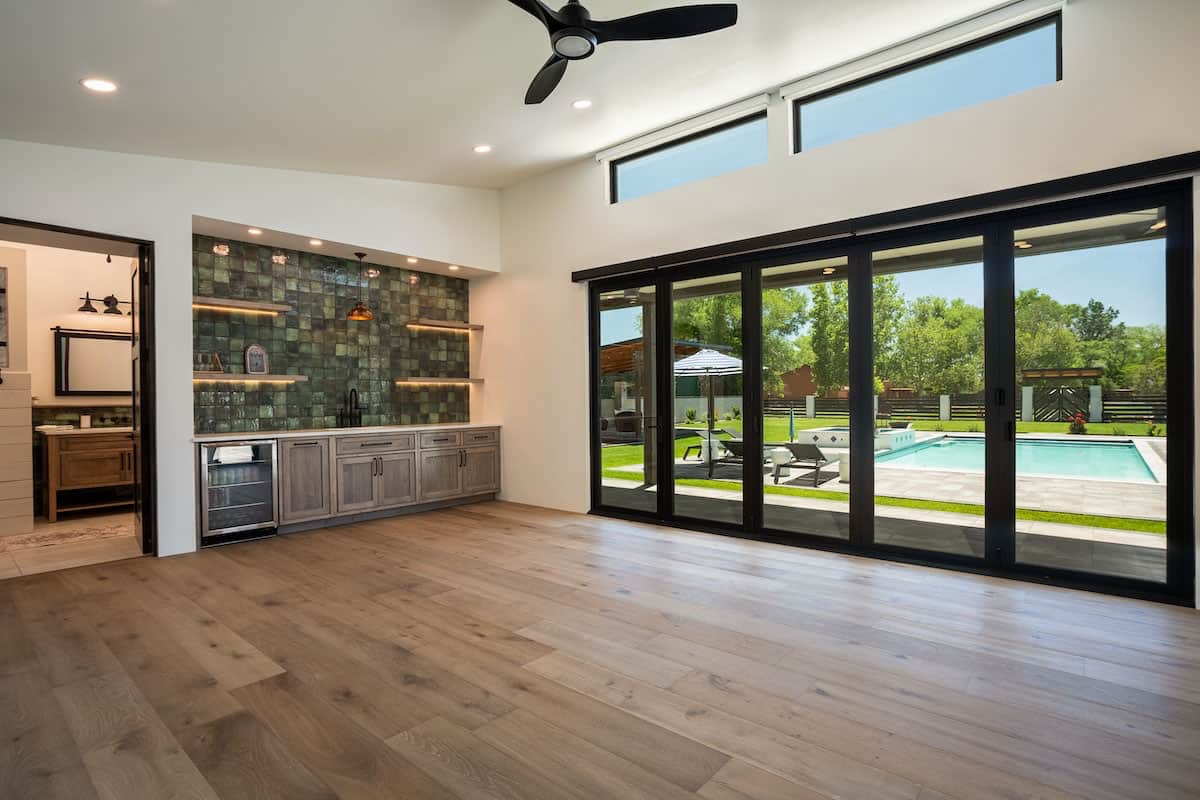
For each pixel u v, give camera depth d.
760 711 2.17
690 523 5.10
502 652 2.69
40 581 3.80
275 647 2.77
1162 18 3.12
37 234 4.09
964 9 3.42
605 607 3.24
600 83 4.05
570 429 5.93
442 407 6.73
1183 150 3.07
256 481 4.83
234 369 5.29
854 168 4.13
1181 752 1.89
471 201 6.36
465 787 1.76
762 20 3.42
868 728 2.05
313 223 5.23
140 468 4.62
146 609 3.28
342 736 2.04
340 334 5.96
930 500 3.95
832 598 3.33
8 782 1.81
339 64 3.37
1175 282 3.19
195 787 1.78
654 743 1.98
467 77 3.71
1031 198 3.44
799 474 4.52
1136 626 2.88
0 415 5.09
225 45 3.04
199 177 4.64
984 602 3.23
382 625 3.02
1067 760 1.86
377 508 5.51
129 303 6.47
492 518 5.63
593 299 5.80
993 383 3.71
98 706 2.25
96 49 2.95
